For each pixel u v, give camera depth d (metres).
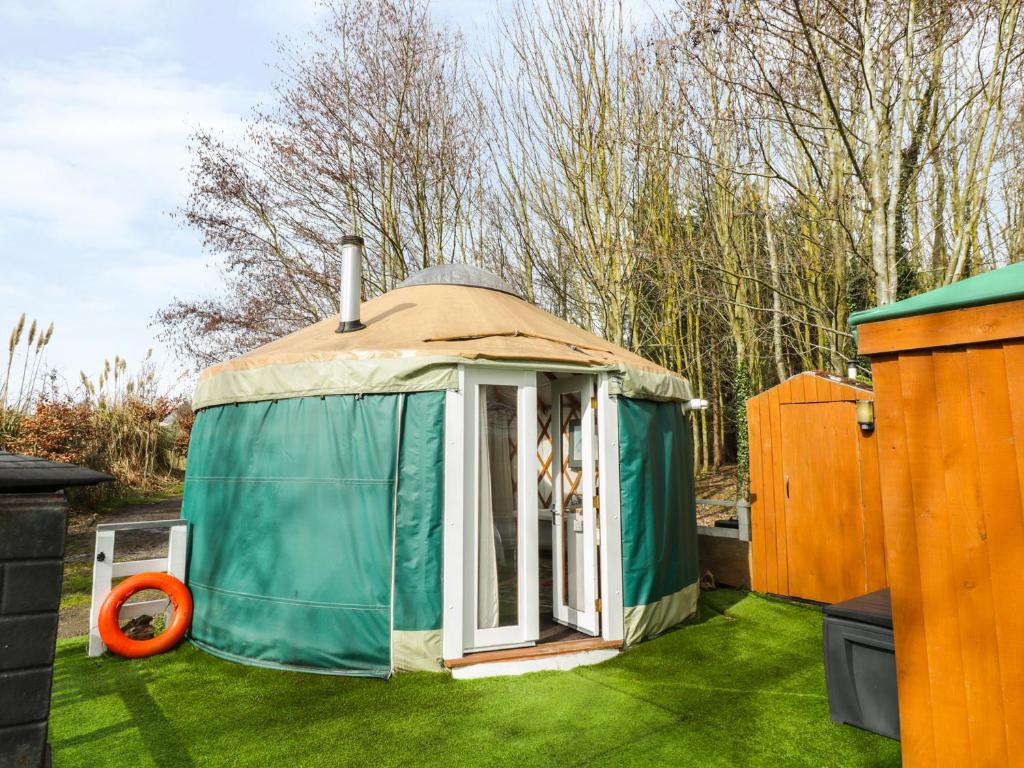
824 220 9.22
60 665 4.00
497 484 4.10
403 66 12.15
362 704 3.24
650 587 4.33
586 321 12.77
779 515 5.53
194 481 4.70
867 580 4.87
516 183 13.48
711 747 2.70
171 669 3.88
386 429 3.80
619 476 4.29
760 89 7.91
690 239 10.33
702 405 5.11
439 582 3.67
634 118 11.18
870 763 2.54
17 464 1.44
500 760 2.61
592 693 3.36
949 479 2.03
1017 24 7.02
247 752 2.73
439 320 4.55
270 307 13.34
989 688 1.91
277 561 3.91
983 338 1.93
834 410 5.14
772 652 4.08
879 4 6.91
